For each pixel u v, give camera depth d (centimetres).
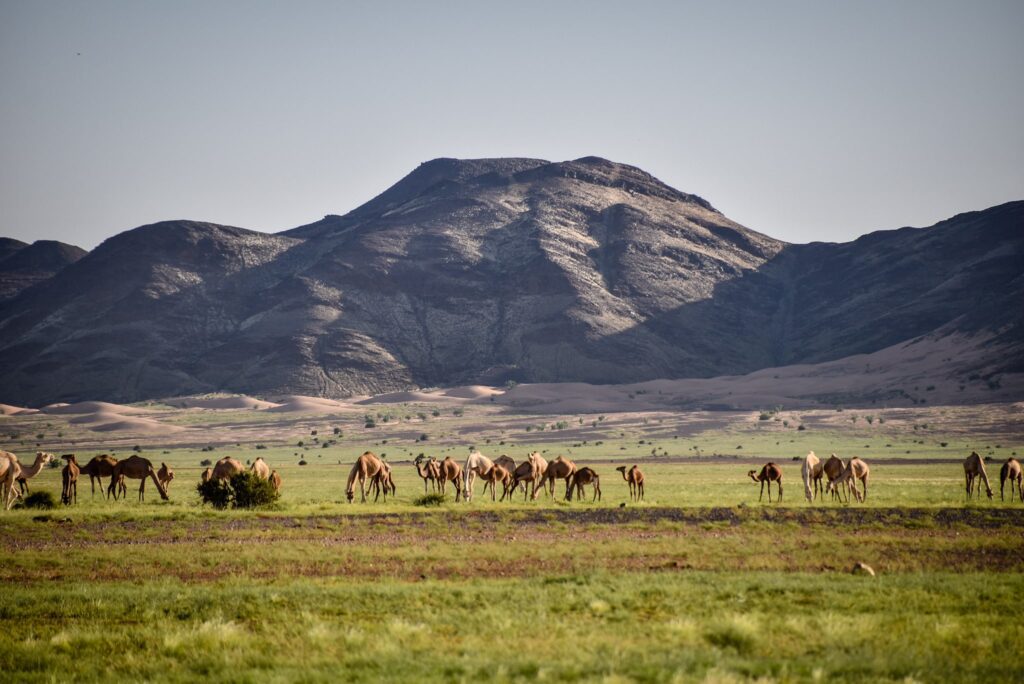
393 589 5925
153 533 9631
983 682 3759
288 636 4738
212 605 5575
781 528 9706
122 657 4425
